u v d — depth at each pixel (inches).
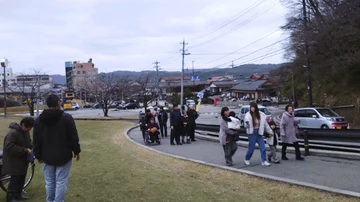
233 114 403.9
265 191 256.2
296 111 810.8
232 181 290.5
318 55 1222.9
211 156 426.9
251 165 352.5
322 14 1165.1
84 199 235.0
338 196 229.0
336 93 1295.5
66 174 189.2
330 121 733.3
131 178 299.0
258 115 350.0
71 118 189.0
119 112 1996.8
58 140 183.9
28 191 255.0
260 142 350.9
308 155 397.1
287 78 1973.4
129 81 2778.1
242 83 3762.3
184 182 285.3
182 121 574.9
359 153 367.9
